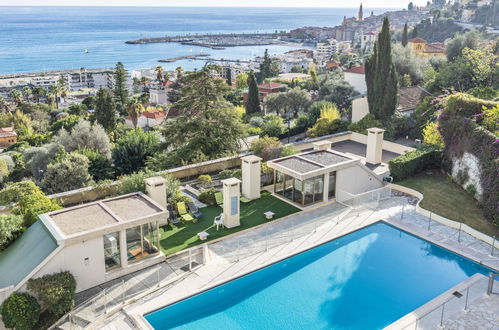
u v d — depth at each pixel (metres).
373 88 48.47
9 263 19.11
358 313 17.61
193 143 35.69
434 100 43.38
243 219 25.77
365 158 38.00
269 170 30.69
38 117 119.50
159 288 18.95
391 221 25.52
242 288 19.41
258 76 167.12
